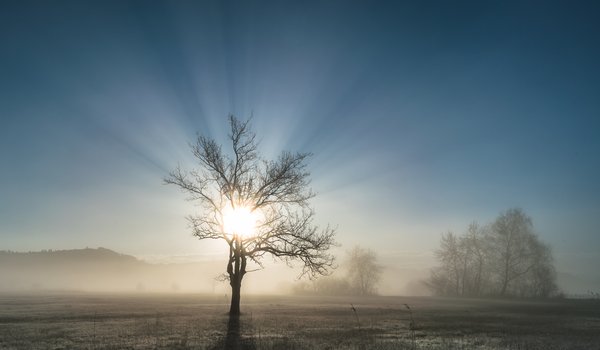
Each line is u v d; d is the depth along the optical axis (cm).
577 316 4425
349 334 2709
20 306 5809
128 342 2300
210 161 3869
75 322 3425
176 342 2292
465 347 2241
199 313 4381
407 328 3131
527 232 9244
